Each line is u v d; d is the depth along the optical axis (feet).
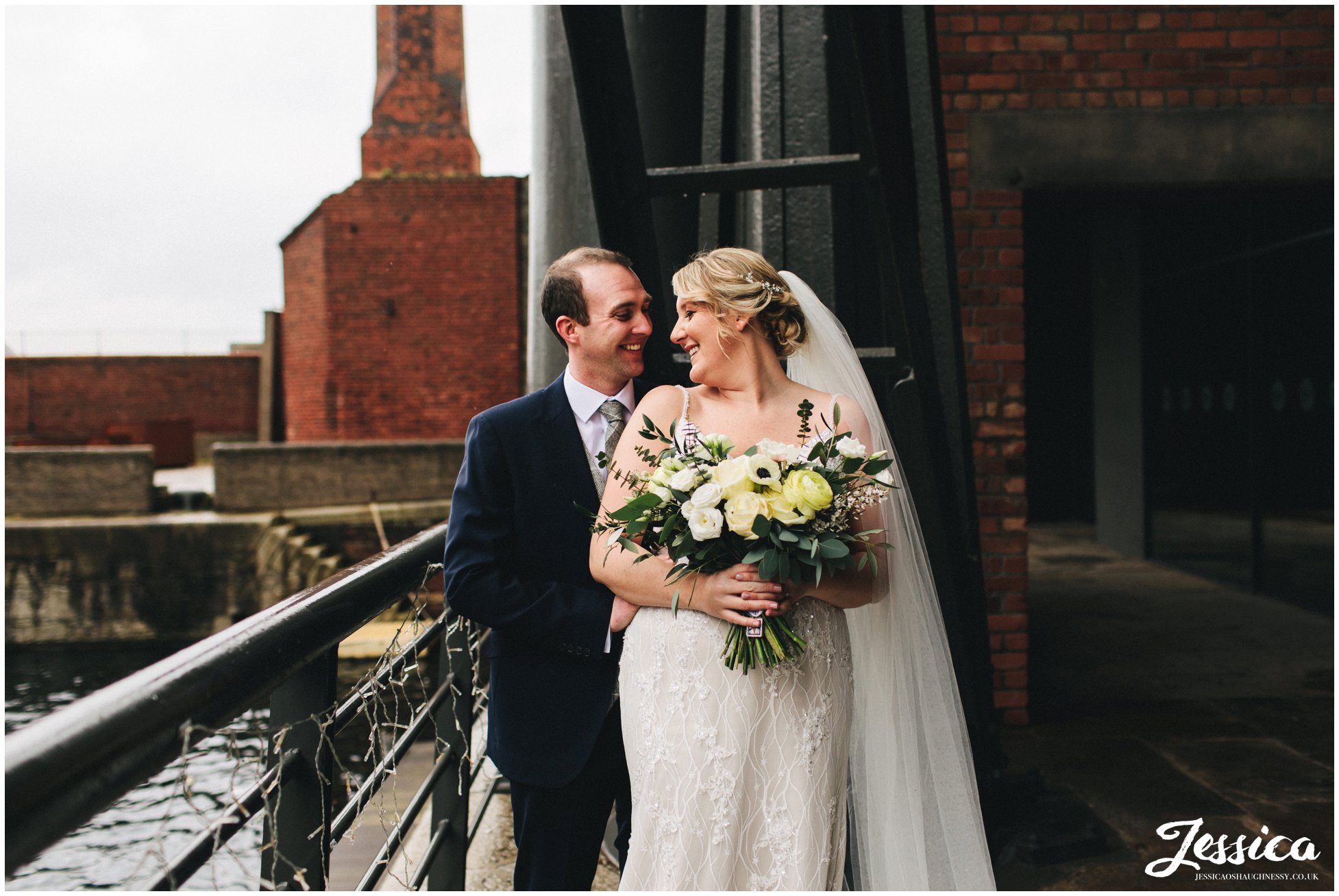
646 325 6.41
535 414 6.40
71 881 17.06
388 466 44.11
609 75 8.09
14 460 43.42
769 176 8.30
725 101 10.52
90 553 41.63
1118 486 32.73
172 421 73.31
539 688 6.20
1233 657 18.19
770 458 5.32
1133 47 14.66
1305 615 21.70
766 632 5.34
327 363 53.16
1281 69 14.67
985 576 14.43
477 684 8.61
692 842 5.47
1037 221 41.04
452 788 7.86
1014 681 14.38
